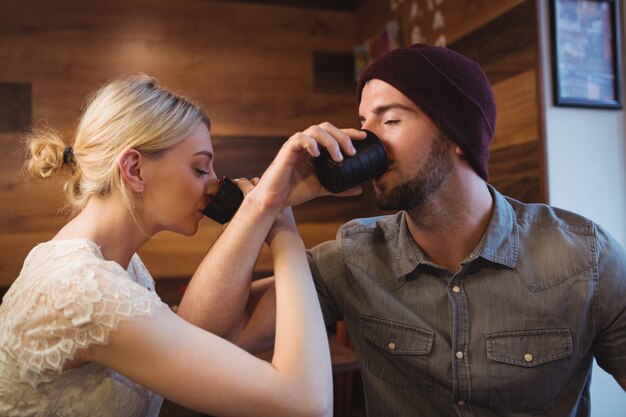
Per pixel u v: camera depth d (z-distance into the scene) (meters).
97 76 3.21
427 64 1.02
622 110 2.08
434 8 2.72
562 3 1.98
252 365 0.89
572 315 1.08
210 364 0.88
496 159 2.27
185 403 0.89
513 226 1.15
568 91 1.99
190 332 0.90
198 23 3.37
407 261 1.17
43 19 3.12
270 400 0.88
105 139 1.05
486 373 1.09
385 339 1.18
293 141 0.99
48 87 3.13
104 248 1.05
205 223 3.34
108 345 0.88
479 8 2.36
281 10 3.51
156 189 1.07
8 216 3.06
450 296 1.12
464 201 1.09
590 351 1.15
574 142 2.02
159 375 0.88
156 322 0.89
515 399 1.09
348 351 2.28
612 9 2.04
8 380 0.96
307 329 0.96
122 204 1.06
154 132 1.04
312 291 1.04
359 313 1.22
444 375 1.12
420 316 1.16
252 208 1.05
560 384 1.10
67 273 0.93
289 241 1.10
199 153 1.10
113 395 0.99
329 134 0.99
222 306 1.07
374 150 0.99
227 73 3.41
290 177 1.03
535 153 2.02
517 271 1.11
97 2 3.21
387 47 3.21
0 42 3.07
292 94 3.52
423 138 1.03
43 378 0.94
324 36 3.59
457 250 1.14
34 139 1.15
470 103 1.04
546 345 1.08
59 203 3.11
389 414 1.20
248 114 3.44
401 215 1.26
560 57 1.98
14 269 3.06
